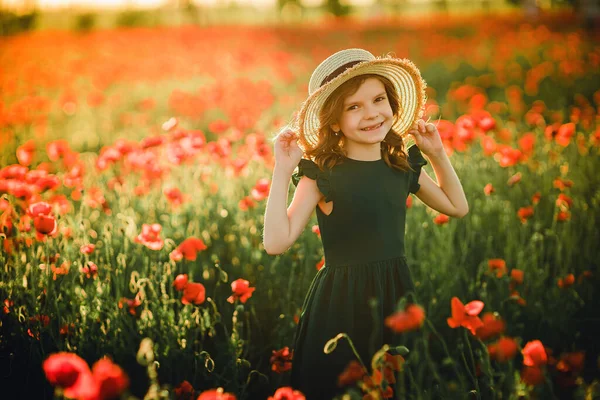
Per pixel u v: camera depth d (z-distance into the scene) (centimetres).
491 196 393
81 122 876
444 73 1262
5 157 577
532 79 879
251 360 272
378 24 2503
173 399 216
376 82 209
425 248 348
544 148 474
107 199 422
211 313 300
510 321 284
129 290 300
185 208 411
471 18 2422
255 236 358
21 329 250
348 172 213
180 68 1394
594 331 284
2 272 267
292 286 318
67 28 3178
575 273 332
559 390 227
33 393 240
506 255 331
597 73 1012
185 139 405
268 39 2027
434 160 236
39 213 259
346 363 211
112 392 129
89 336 261
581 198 391
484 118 418
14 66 1516
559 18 2014
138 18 3516
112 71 1209
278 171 209
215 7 3922
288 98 874
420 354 235
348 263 213
